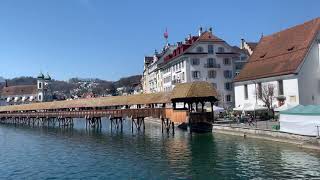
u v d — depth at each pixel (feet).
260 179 112.88
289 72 226.79
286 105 214.90
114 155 167.43
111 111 294.66
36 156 175.73
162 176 123.34
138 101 275.59
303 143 152.87
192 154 158.40
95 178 125.39
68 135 273.33
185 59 333.42
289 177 112.78
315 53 228.84
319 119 152.25
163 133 247.50
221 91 336.08
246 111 242.78
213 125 223.92
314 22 241.76
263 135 180.34
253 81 258.57
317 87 227.61
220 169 128.16
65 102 371.76
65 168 143.95
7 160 166.81
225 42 338.75
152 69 497.46
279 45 262.47
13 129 363.56
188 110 235.40
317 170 117.91
